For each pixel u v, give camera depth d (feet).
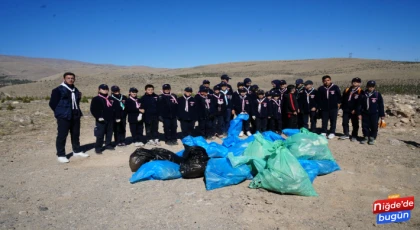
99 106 26.53
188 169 19.71
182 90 156.87
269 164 17.71
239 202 16.28
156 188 18.45
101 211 15.61
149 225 14.10
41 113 49.73
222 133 33.78
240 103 33.30
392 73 218.18
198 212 15.26
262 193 17.43
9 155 26.37
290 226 13.83
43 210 15.80
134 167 21.35
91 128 39.99
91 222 14.48
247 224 14.03
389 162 22.50
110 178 20.48
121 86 172.04
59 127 24.31
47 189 18.72
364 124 28.45
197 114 31.42
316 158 20.76
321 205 15.88
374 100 27.81
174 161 21.85
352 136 29.86
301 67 351.67
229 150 23.50
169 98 30.07
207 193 17.56
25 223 14.43
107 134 28.32
